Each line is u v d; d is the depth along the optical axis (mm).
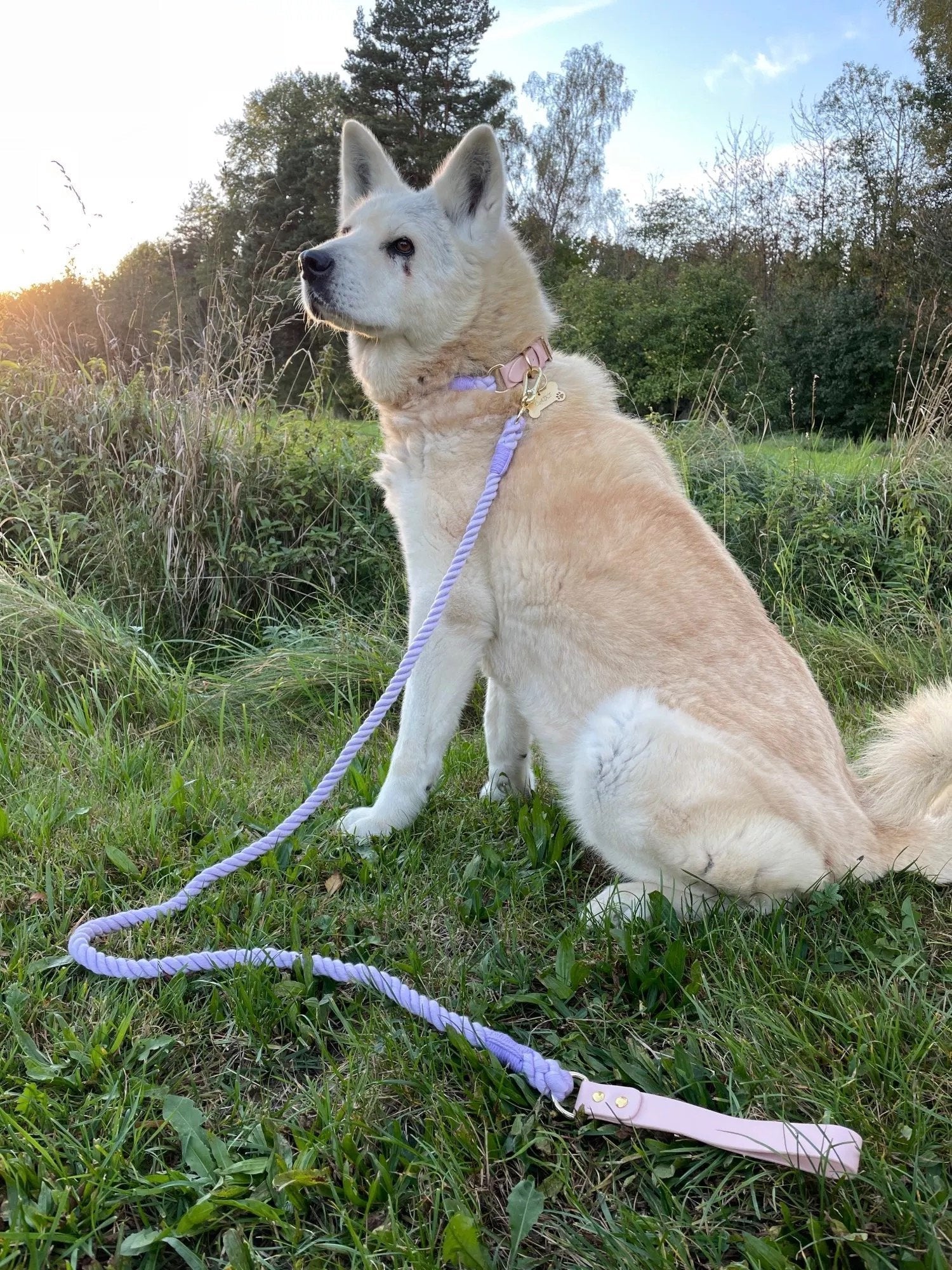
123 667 1634
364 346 1203
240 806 1226
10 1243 657
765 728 996
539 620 1066
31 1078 787
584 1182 728
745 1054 801
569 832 1175
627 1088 769
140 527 1936
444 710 1136
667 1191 704
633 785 968
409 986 914
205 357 2264
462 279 1135
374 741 1484
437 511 1114
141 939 957
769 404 4977
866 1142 727
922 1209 675
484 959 938
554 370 1161
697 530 1090
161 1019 863
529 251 1233
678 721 970
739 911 976
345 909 1016
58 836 1131
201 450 2033
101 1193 690
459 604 1102
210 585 1950
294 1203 693
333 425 2418
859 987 867
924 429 2502
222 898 1014
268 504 2074
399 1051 816
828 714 1092
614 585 1025
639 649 1014
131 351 2471
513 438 1078
